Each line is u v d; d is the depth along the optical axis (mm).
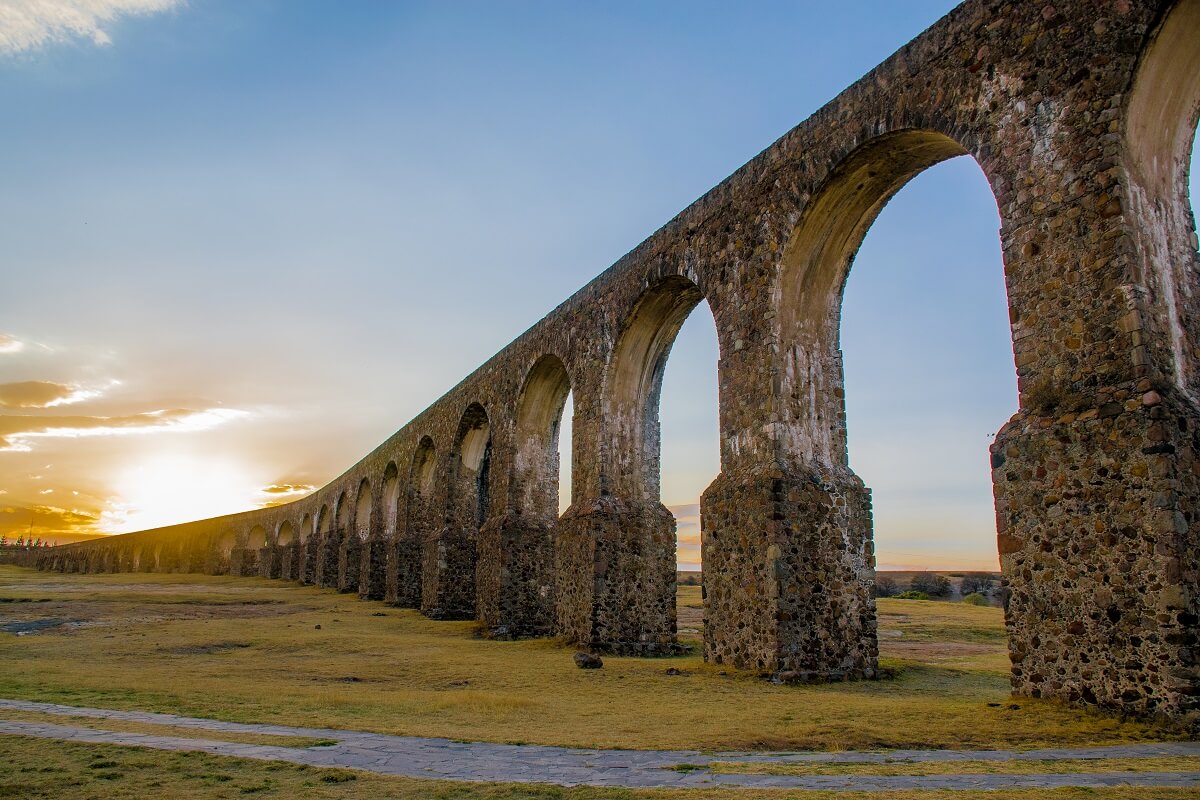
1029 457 8633
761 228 13398
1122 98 8414
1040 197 9039
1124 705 7535
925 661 15508
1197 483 7625
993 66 9812
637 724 8359
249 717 8508
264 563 60125
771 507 12000
